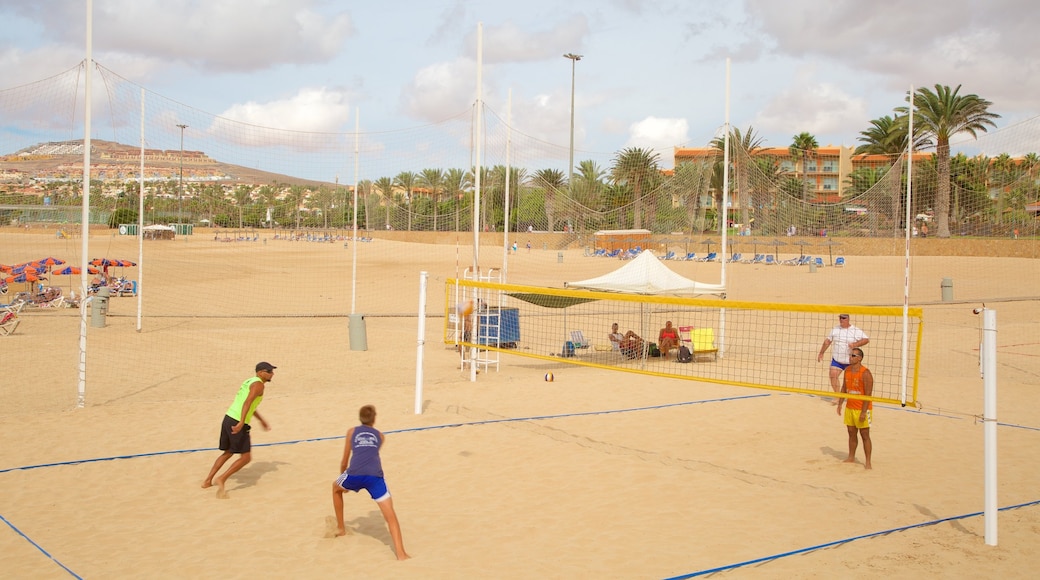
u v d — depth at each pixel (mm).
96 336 18656
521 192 38188
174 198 65312
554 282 33000
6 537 6715
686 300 10391
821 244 44531
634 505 7660
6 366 14969
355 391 13273
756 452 9797
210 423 10789
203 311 25266
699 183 27078
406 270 40781
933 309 26016
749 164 34594
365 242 58312
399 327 22172
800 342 19906
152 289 31203
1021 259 34719
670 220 33688
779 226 46312
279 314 24516
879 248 41688
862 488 8250
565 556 6312
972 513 7391
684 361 16844
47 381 13805
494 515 7375
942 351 18625
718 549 6438
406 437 10258
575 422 11312
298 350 17875
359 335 18109
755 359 17266
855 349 9016
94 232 56969
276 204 68625
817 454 9719
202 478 8469
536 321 23109
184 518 7266
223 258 47781
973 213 34438
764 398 13203
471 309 14500
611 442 10211
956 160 32656
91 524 7074
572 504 7699
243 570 6039
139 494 7926
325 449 9672
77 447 9516
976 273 35031
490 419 11367
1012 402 13023
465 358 16891
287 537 6785
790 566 6051
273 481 8422
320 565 6148
